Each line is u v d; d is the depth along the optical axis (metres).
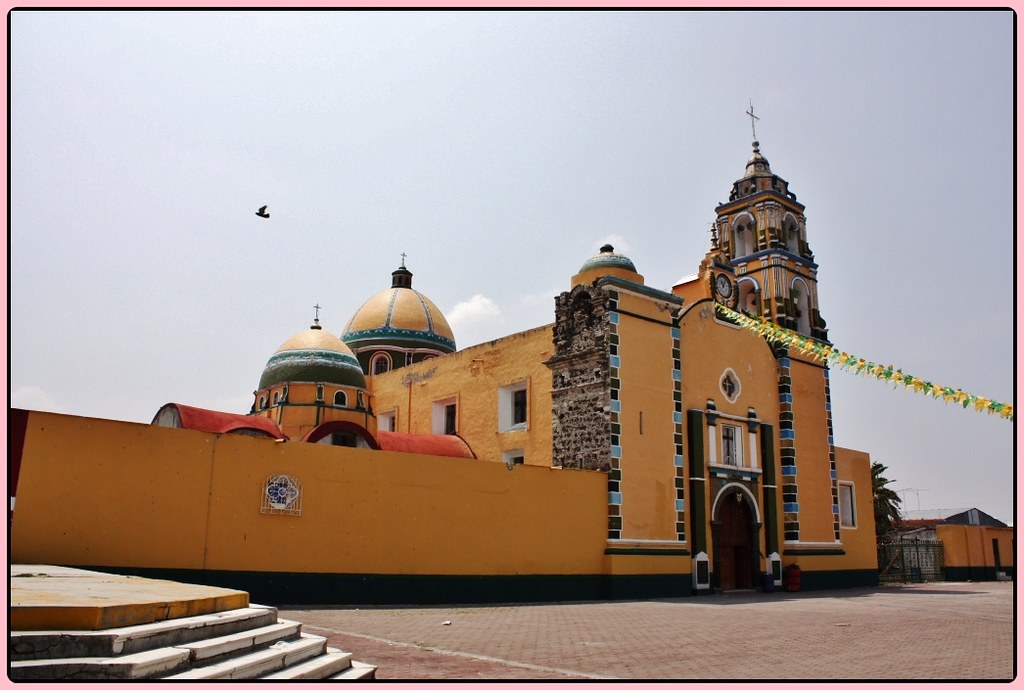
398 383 37.78
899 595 28.78
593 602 23.56
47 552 16.19
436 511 21.73
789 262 36.38
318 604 19.30
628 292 27.55
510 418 31.47
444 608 20.02
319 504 19.86
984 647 13.71
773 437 32.56
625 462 26.03
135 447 17.53
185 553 17.78
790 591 30.62
